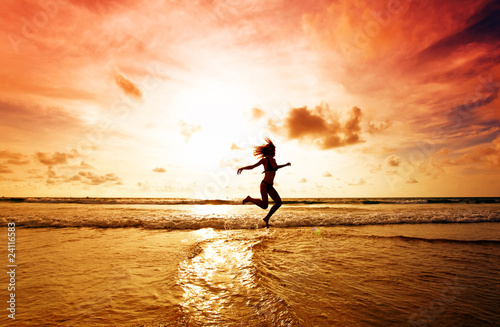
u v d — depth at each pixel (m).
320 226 10.26
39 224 9.62
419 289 3.63
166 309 2.88
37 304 3.03
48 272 4.21
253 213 14.73
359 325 2.58
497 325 2.65
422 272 4.38
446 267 4.68
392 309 2.97
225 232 8.54
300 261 4.96
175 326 2.50
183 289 3.49
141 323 2.56
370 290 3.56
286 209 19.80
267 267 4.54
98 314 2.76
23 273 4.15
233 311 2.83
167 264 4.67
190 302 3.07
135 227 9.48
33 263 4.73
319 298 3.25
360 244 6.59
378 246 6.37
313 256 5.34
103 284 3.69
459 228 9.80
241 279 3.89
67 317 2.71
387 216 12.55
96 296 3.27
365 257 5.30
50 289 3.50
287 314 2.75
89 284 3.69
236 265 4.62
